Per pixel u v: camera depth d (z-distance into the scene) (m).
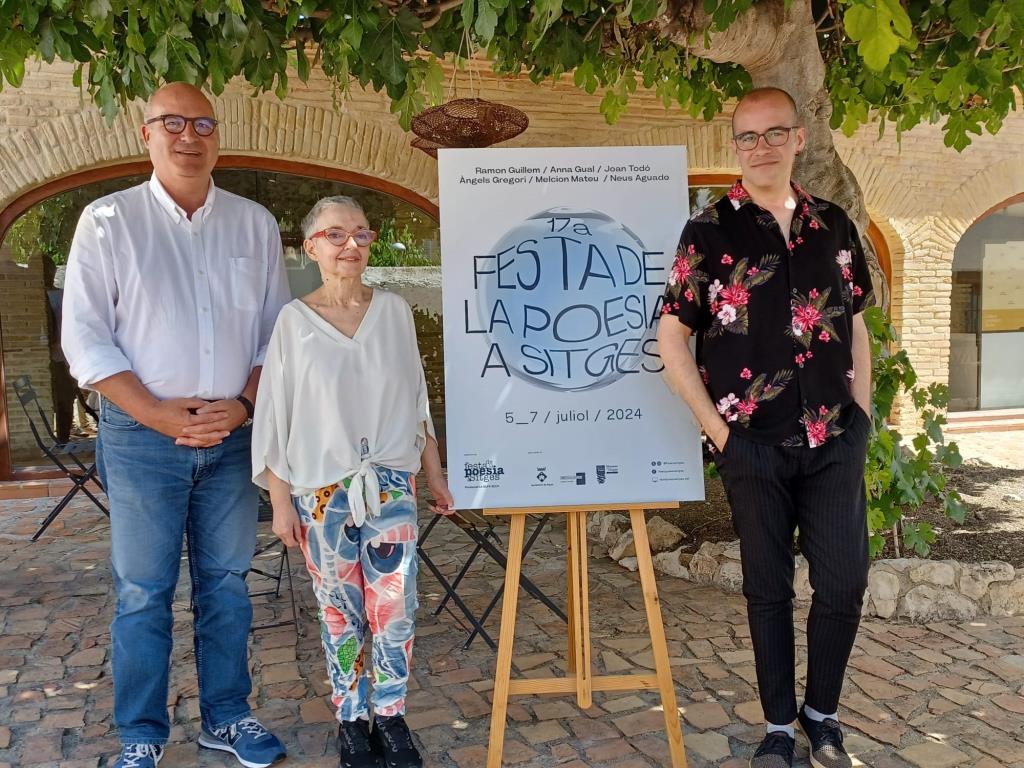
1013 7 2.88
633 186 2.63
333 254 2.43
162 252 2.50
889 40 2.18
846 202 4.11
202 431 2.45
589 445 2.62
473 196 2.59
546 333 2.62
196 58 3.04
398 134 7.01
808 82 3.94
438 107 4.38
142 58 3.27
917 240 8.68
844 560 2.40
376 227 7.39
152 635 2.51
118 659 2.50
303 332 2.43
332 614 2.54
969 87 4.08
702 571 4.37
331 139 6.83
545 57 4.25
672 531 4.77
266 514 3.84
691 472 2.65
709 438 2.50
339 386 2.42
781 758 2.45
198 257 2.55
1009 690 3.08
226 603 2.66
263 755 2.64
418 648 3.60
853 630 2.47
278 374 2.44
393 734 2.55
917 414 8.91
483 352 2.60
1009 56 3.93
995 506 5.38
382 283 7.48
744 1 3.04
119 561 2.51
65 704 3.12
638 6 2.74
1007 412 9.41
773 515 2.44
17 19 3.15
